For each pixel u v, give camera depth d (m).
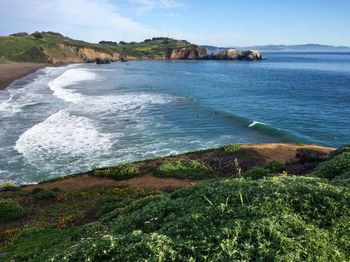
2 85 98.31
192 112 62.38
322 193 9.68
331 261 7.59
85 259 8.57
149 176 30.08
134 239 8.77
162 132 48.06
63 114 57.38
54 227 18.61
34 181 32.34
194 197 11.49
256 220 8.51
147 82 111.31
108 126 50.34
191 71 161.38
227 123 54.75
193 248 7.92
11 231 19.28
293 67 196.50
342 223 8.66
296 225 8.41
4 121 52.72
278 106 72.31
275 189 10.02
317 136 50.00
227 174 29.62
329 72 162.25
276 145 37.59
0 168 34.97
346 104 75.56
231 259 7.48
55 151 39.53
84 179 30.72
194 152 36.41
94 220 18.58
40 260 12.77
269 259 7.39
